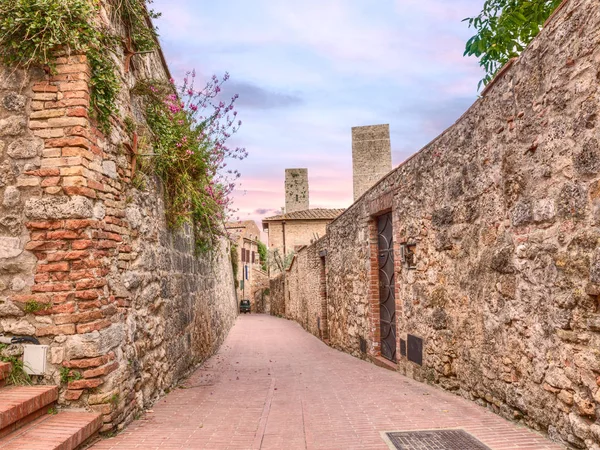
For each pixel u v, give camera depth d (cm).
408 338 685
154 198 567
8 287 376
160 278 573
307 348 1241
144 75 581
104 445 361
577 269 329
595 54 312
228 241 1822
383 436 386
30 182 378
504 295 434
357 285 987
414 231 663
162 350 567
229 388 619
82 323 375
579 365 328
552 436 362
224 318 1521
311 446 366
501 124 442
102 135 421
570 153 340
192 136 662
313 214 2848
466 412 456
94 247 391
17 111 384
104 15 436
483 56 622
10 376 371
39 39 375
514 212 418
